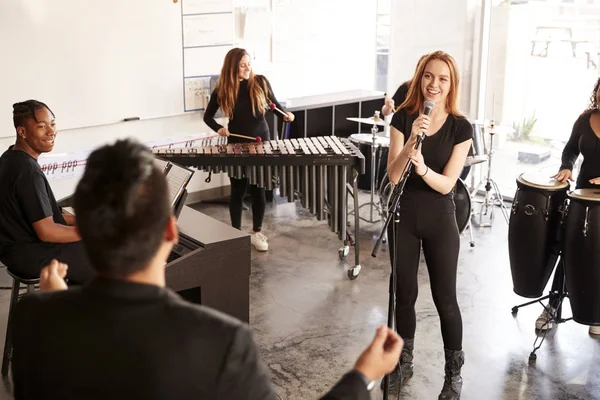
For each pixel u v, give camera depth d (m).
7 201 3.33
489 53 6.59
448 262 3.28
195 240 3.14
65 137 5.50
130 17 5.62
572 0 6.00
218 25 6.16
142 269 1.20
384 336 1.36
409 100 3.29
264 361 3.79
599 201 3.59
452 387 3.39
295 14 6.83
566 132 6.29
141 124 5.89
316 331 4.14
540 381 3.65
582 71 6.09
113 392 1.16
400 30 7.16
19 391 1.25
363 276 4.95
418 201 3.24
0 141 5.17
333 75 7.30
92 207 1.17
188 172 3.23
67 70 5.39
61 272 1.50
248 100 5.32
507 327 4.23
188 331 1.17
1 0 5.00
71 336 1.18
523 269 3.98
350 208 6.41
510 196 6.73
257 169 4.73
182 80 6.04
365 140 5.94
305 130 6.70
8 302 4.42
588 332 4.19
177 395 1.15
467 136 3.22
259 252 5.37
